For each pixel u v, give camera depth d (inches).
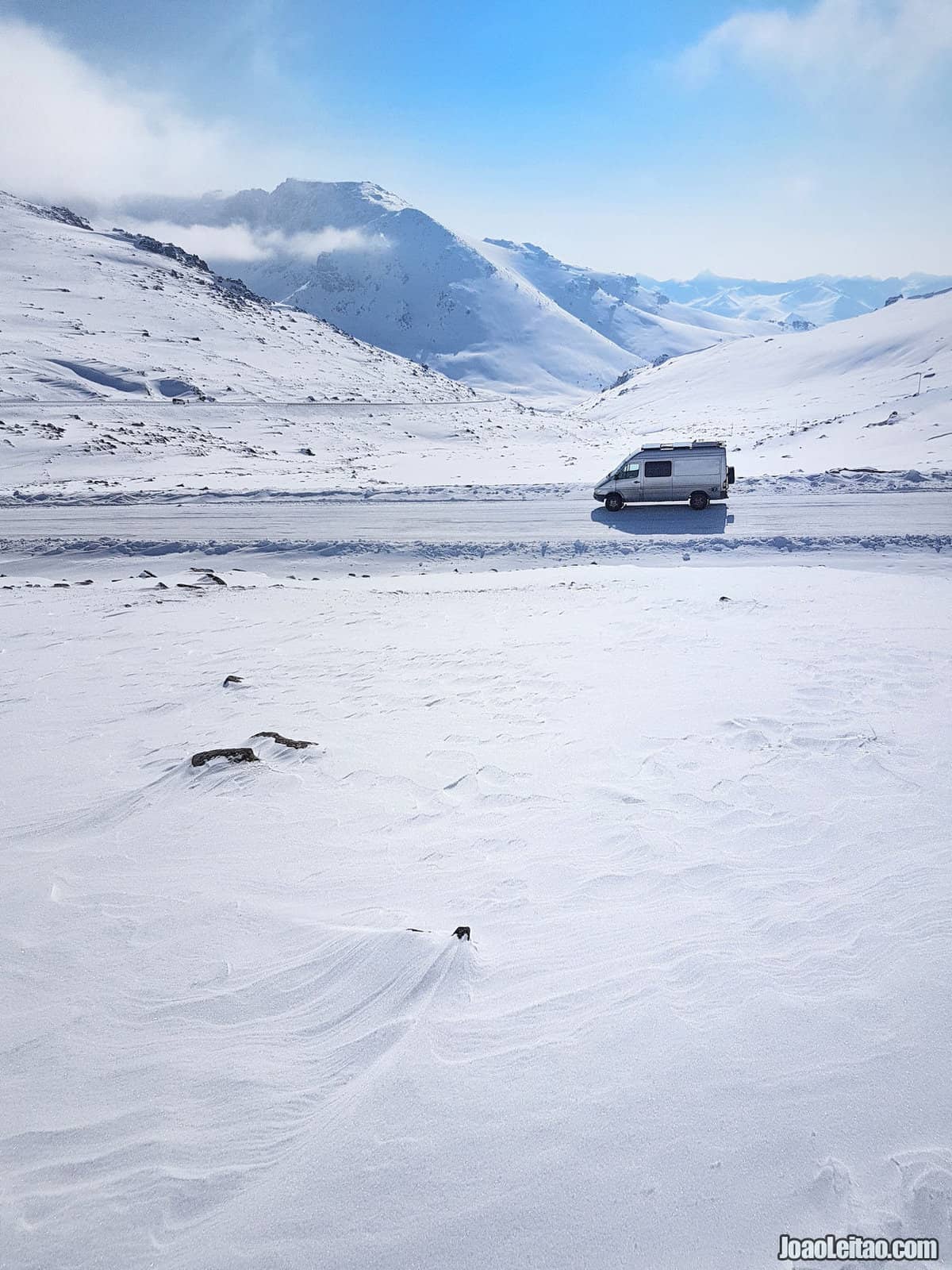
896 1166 91.4
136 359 4237.2
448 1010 124.0
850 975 127.5
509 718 275.9
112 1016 129.0
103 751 260.8
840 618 418.6
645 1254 82.0
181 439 2395.4
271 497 1170.6
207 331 5565.9
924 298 6131.9
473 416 3540.8
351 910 157.9
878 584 529.0
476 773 227.1
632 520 905.5
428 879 170.1
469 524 928.9
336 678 339.3
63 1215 91.9
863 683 297.1
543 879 167.3
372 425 3088.1
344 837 192.5
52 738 274.4
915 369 4197.8
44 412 2635.3
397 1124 100.9
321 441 2672.2
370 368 6082.7
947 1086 102.6
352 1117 103.0
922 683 294.4
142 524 971.3
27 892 171.3
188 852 188.1
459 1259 82.4
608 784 215.0
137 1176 97.2
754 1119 98.1
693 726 255.8
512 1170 92.4
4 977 140.2
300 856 183.5
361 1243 84.9
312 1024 125.0
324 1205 90.0
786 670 318.3
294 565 765.9
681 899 156.3
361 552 792.9
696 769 221.8
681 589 532.1
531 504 1055.0
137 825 204.1
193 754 248.8
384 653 380.5
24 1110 108.7
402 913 154.9
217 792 219.9
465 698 301.1
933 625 393.4
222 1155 99.5
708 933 143.4
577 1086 105.2
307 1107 107.0
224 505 1104.8
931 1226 84.1
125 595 581.9
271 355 5438.0
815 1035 113.0
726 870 167.0
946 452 1421.0
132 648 410.9
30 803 220.5
